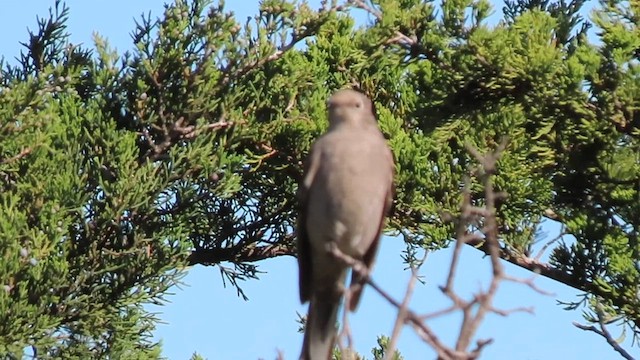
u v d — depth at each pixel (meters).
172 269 11.71
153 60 12.34
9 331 10.54
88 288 11.51
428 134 12.59
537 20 12.41
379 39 12.56
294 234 13.20
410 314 5.60
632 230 12.10
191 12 12.55
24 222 10.82
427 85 13.00
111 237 11.75
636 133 11.80
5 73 12.86
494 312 5.63
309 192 10.25
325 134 10.42
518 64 12.06
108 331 11.62
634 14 12.21
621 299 11.68
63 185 11.36
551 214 12.83
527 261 12.34
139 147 12.47
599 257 12.01
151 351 11.75
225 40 12.46
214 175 12.01
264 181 13.01
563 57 12.30
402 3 12.83
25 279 10.82
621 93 11.80
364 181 10.08
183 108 12.38
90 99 12.71
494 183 12.03
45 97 11.90
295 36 12.62
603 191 12.31
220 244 13.09
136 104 12.38
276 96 12.77
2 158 11.38
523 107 12.38
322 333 9.87
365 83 13.30
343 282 10.27
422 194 12.26
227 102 12.41
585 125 11.94
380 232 10.30
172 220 12.02
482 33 12.15
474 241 12.18
